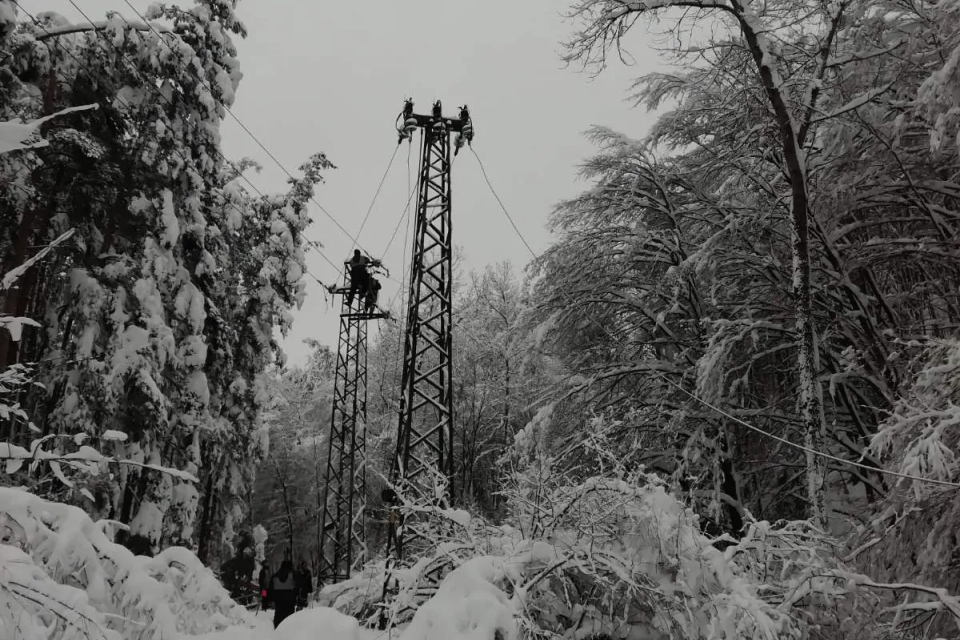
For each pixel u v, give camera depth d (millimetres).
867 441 11852
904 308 10867
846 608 5309
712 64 11234
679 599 5109
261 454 22156
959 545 5793
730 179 13227
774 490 13438
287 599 10500
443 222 14961
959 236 9883
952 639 5641
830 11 10234
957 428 6090
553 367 21016
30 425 4113
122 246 16844
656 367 13992
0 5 12578
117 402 14391
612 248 15539
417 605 5641
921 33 9273
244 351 22250
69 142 14133
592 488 5680
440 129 15555
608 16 10617
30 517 3264
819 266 11727
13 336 3748
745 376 12469
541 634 4652
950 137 7504
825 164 11078
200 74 17797
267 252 23797
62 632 2889
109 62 16516
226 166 23969
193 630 3652
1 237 14375
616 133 15453
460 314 32375
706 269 13516
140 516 15273
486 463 29594
